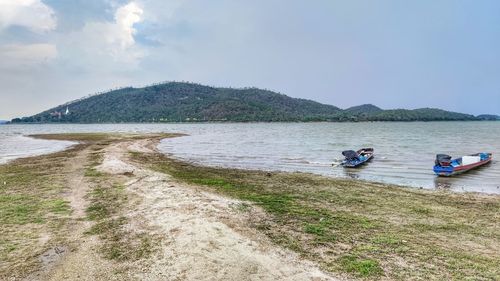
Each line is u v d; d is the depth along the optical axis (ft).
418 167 114.62
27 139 260.62
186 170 103.55
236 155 151.23
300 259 37.55
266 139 259.39
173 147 191.83
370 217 53.83
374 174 101.65
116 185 74.84
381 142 219.61
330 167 115.55
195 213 51.85
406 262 37.11
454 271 35.09
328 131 393.91
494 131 368.48
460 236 45.70
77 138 256.93
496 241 43.96
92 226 48.62
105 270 35.63
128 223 49.16
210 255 38.09
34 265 36.96
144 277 34.01
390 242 42.83
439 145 194.70
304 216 53.52
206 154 155.33
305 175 95.30
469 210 58.85
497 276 34.01
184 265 36.04
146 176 84.64
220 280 33.09
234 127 593.01
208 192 69.41
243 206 57.88
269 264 36.22
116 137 265.34
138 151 160.04
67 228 47.91
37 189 72.23
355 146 191.52
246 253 38.63
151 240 42.70
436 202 64.39
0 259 38.42
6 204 59.98
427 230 48.01
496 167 112.27
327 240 43.21
